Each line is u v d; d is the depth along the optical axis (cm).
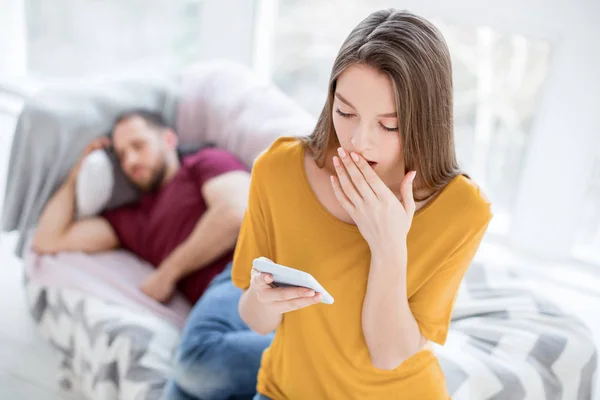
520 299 185
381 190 96
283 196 106
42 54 316
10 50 312
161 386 168
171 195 207
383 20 95
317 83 275
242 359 156
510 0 223
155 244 205
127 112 216
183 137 225
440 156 99
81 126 210
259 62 281
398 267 100
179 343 169
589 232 242
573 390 166
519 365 160
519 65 237
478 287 192
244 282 115
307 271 107
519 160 247
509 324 175
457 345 165
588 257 243
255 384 157
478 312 181
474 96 248
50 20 309
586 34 214
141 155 211
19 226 215
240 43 276
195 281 197
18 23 309
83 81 223
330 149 106
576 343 169
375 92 93
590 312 221
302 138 108
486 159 254
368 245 104
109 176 209
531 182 240
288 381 116
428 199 104
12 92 312
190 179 207
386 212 96
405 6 242
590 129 223
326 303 101
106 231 210
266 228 110
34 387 187
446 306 108
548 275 237
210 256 196
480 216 102
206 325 166
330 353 110
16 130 210
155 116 220
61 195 209
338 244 105
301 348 112
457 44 243
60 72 317
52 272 198
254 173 108
